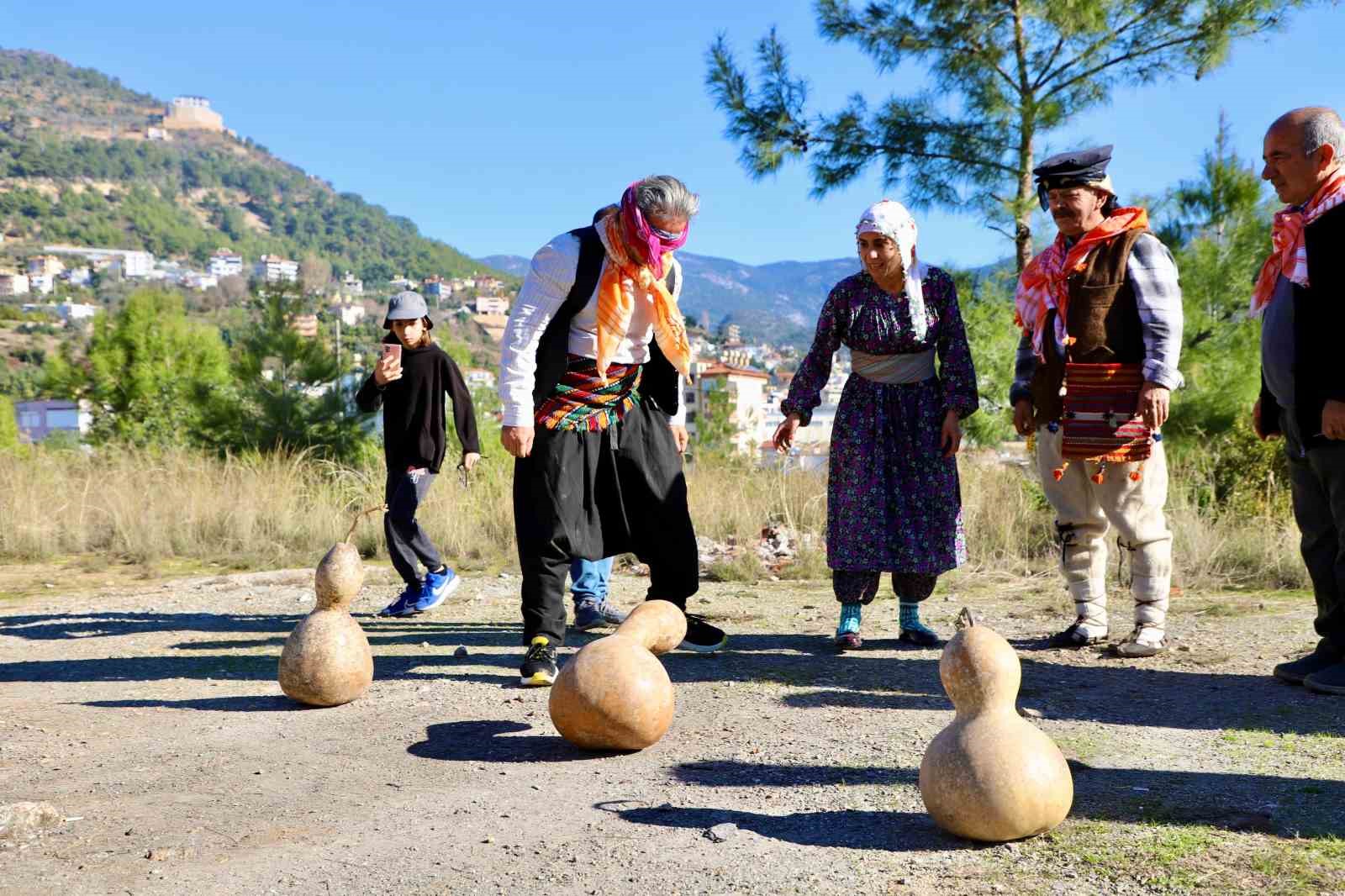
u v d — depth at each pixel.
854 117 11.95
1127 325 4.43
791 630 5.57
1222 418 9.44
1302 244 3.76
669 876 2.33
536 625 4.30
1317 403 3.72
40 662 5.05
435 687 4.32
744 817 2.71
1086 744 3.26
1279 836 2.43
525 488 4.29
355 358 17.91
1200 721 3.50
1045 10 11.03
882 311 4.84
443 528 9.34
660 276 4.26
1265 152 3.83
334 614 4.13
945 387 4.89
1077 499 4.76
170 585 7.88
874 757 3.19
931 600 6.46
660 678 3.38
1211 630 5.14
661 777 3.08
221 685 4.48
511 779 3.09
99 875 2.39
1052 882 2.23
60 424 62.38
